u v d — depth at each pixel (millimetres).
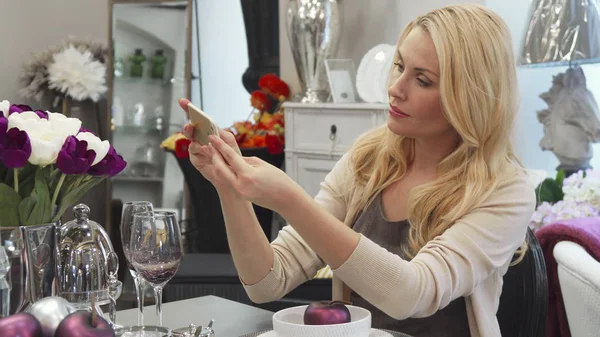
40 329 968
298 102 3555
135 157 4758
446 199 1557
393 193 1685
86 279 1268
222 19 4453
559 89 2816
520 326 1600
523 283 1604
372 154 1742
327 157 3406
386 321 1619
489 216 1509
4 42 5086
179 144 3896
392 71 1586
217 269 2646
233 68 4434
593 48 2596
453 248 1459
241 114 4434
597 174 2512
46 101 4969
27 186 1196
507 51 1521
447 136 1617
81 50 4871
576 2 2625
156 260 1265
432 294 1414
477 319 1528
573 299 1815
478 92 1482
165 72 4664
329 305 1186
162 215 1281
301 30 3537
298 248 1648
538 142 3041
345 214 1797
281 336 1155
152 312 1574
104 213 4988
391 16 3619
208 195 3990
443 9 1527
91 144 1194
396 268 1373
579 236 1982
